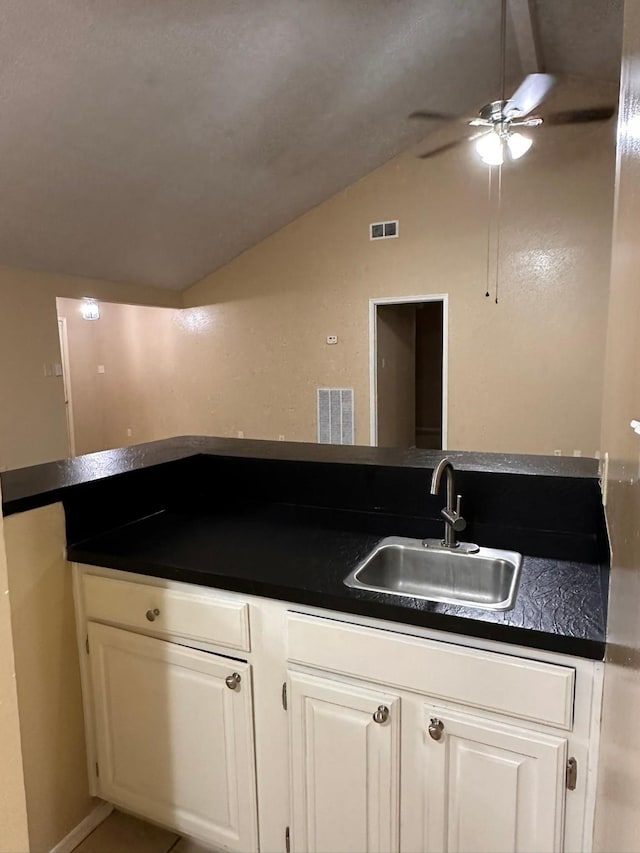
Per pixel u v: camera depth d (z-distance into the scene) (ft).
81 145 12.61
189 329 22.94
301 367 20.84
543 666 3.54
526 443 17.46
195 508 6.55
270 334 21.25
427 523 5.81
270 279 20.95
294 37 11.59
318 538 5.41
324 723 4.27
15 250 15.88
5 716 1.73
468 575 5.02
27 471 5.90
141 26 10.02
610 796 2.58
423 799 4.00
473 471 5.65
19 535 4.76
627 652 2.09
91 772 5.51
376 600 4.00
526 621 3.64
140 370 24.45
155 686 5.01
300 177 17.48
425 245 18.16
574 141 15.83
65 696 5.26
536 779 3.64
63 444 18.65
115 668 5.20
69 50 9.98
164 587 4.84
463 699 3.79
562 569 4.56
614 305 3.92
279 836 4.63
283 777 4.54
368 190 18.80
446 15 12.00
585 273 16.15
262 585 4.35
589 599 3.98
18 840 1.80
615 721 2.51
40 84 10.50
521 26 12.44
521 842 3.74
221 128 13.82
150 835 5.51
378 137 16.72
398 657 3.96
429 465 6.00
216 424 22.94
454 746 3.85
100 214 15.62
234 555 4.96
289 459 6.54
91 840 5.47
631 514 2.06
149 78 11.35
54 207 14.53
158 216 16.80
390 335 21.76
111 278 19.66
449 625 3.76
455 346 18.04
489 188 17.02
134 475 5.97
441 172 17.65
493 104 10.71
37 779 4.99
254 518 6.10
